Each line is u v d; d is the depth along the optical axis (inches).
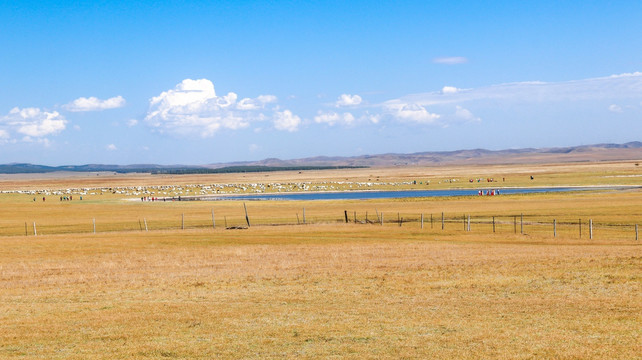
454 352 613.0
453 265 1306.6
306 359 601.6
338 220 2997.0
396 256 1534.2
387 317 797.9
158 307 906.7
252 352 634.2
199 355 627.5
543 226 2438.5
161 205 4436.5
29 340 707.4
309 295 994.1
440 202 4190.5
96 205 4446.4
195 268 1389.0
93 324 789.9
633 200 3629.4
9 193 7317.9
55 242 2026.3
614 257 1334.9
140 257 1626.5
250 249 1772.9
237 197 6417.3
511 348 624.1
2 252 1774.1
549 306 847.7
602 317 762.2
